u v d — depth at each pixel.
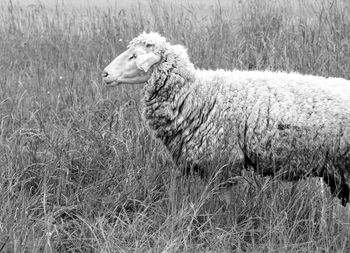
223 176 6.13
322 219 5.78
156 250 5.40
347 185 6.12
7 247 5.28
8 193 5.91
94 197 6.23
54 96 8.60
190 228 5.71
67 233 5.73
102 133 7.28
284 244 5.48
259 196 6.05
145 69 6.20
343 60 9.12
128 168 6.65
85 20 11.51
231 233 5.62
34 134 7.11
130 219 6.15
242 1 11.46
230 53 9.65
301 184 6.23
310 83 6.05
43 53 10.65
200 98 6.20
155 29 10.66
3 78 9.39
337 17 10.31
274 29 10.33
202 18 10.81
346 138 5.83
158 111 6.32
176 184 6.18
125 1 14.87
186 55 6.37
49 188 6.42
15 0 14.88
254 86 6.13
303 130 5.88
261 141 6.01
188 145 6.24
